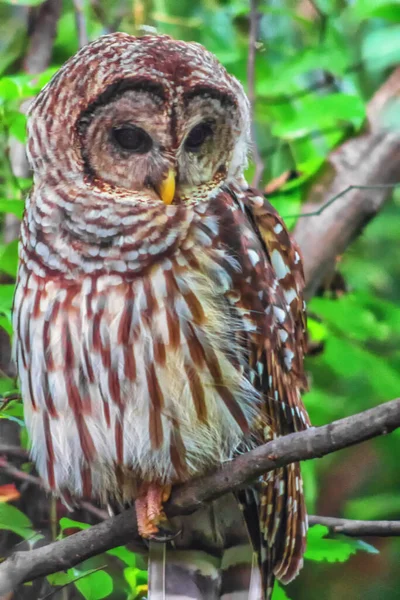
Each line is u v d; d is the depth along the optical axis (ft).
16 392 32.40
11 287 33.09
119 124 29.40
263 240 32.12
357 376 42.32
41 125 30.12
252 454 27.27
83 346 29.35
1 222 38.06
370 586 46.50
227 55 43.50
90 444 30.12
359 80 47.37
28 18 43.01
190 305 29.27
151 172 29.53
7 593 28.22
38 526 34.50
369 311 42.37
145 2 43.75
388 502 44.04
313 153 43.68
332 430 24.73
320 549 32.76
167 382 29.25
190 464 29.63
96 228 29.40
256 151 39.09
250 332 30.19
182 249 29.45
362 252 48.19
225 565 31.58
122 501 31.65
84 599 34.47
